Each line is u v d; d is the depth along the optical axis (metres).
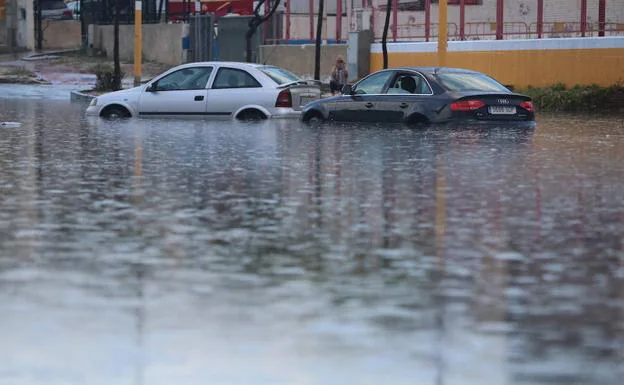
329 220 20.50
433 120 45.81
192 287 14.46
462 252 17.27
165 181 26.56
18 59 121.44
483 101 45.56
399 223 20.19
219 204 22.61
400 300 13.75
